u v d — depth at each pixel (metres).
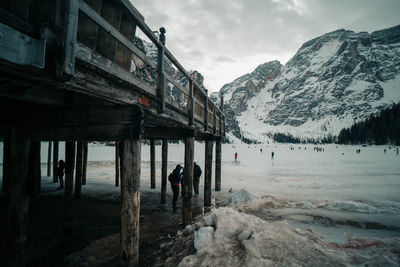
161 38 3.67
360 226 5.95
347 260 3.26
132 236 2.87
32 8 1.60
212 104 8.07
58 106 2.84
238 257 3.22
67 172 6.10
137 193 2.89
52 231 5.46
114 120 2.79
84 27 2.10
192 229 4.71
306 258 3.15
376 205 8.12
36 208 7.43
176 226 5.94
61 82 1.78
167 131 5.64
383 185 12.57
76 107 2.86
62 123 2.84
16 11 1.50
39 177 9.60
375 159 36.56
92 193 9.83
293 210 7.43
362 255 3.45
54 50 1.68
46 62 1.66
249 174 17.30
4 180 9.55
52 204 7.91
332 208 7.61
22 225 2.61
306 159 37.69
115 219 6.38
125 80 2.58
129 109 2.75
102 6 2.33
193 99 5.51
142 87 3.01
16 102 2.69
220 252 3.43
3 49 1.29
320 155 52.94
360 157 42.75
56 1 1.69
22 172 2.66
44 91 2.46
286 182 13.51
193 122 5.52
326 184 12.85
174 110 4.43
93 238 5.05
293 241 3.59
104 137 2.83
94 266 3.87
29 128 2.76
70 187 6.14
